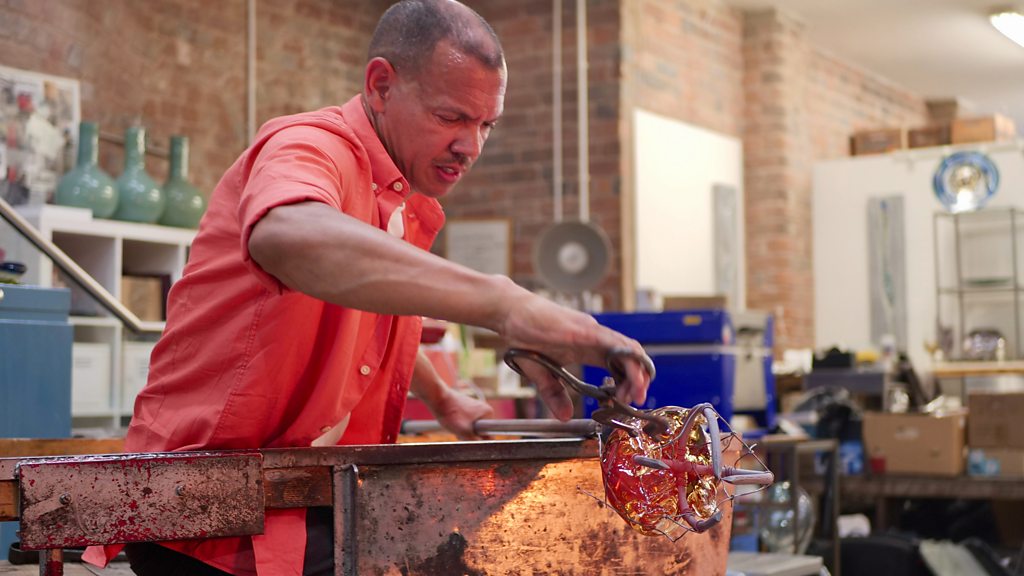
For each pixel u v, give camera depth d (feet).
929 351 30.94
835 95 35.24
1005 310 31.50
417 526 4.24
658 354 15.65
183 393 4.59
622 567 4.80
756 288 31.55
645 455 3.98
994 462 19.35
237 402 4.40
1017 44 34.47
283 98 24.81
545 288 24.44
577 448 4.66
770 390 16.71
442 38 4.55
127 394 14.15
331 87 26.12
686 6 29.09
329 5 26.16
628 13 26.53
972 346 31.42
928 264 32.12
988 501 21.33
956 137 32.76
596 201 26.22
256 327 4.39
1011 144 31.37
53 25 19.66
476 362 22.08
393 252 3.67
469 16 4.63
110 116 20.77
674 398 15.57
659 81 27.78
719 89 30.45
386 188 4.64
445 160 4.70
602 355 3.70
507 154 27.14
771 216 31.42
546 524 4.56
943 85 39.42
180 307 4.63
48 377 9.71
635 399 3.72
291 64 25.07
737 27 31.50
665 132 27.78
